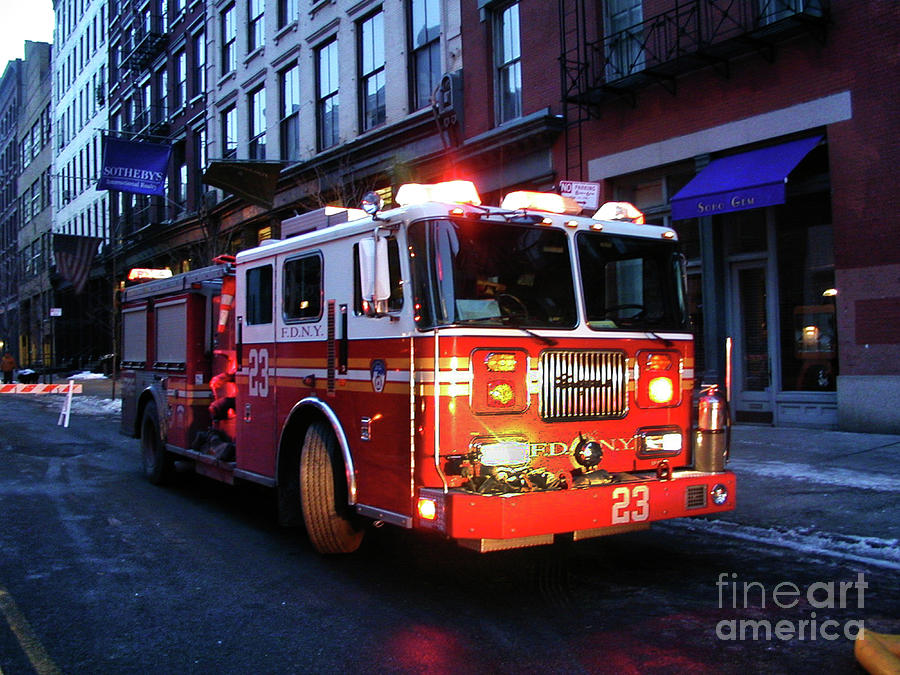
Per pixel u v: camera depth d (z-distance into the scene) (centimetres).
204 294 907
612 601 537
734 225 1305
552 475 538
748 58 1209
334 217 671
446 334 516
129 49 3712
